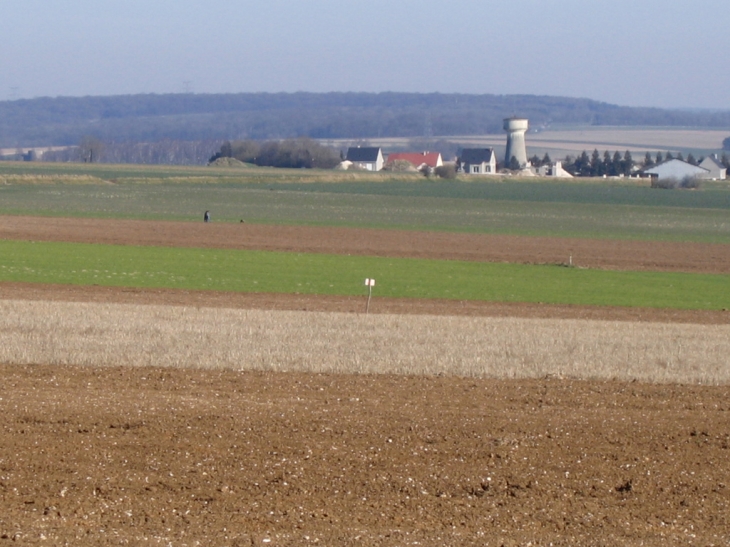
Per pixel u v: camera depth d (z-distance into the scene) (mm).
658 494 26938
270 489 26281
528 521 24594
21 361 43844
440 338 54938
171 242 129500
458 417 34281
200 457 28625
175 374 41906
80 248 117938
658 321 78062
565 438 31906
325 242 136625
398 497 26016
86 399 35219
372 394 38562
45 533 22672
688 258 132000
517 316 77125
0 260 102938
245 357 45781
